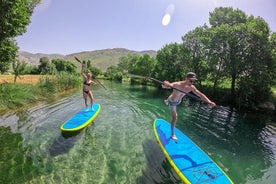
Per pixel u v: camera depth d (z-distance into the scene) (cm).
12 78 2422
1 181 473
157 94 2238
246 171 592
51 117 996
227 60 2089
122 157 620
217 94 2255
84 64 1013
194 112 1360
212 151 720
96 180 497
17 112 1073
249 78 1947
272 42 1952
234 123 1157
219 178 443
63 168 542
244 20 2280
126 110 1249
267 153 733
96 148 675
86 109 1036
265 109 1784
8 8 938
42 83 1712
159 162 598
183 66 2934
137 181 500
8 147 648
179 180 511
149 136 805
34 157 591
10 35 1102
